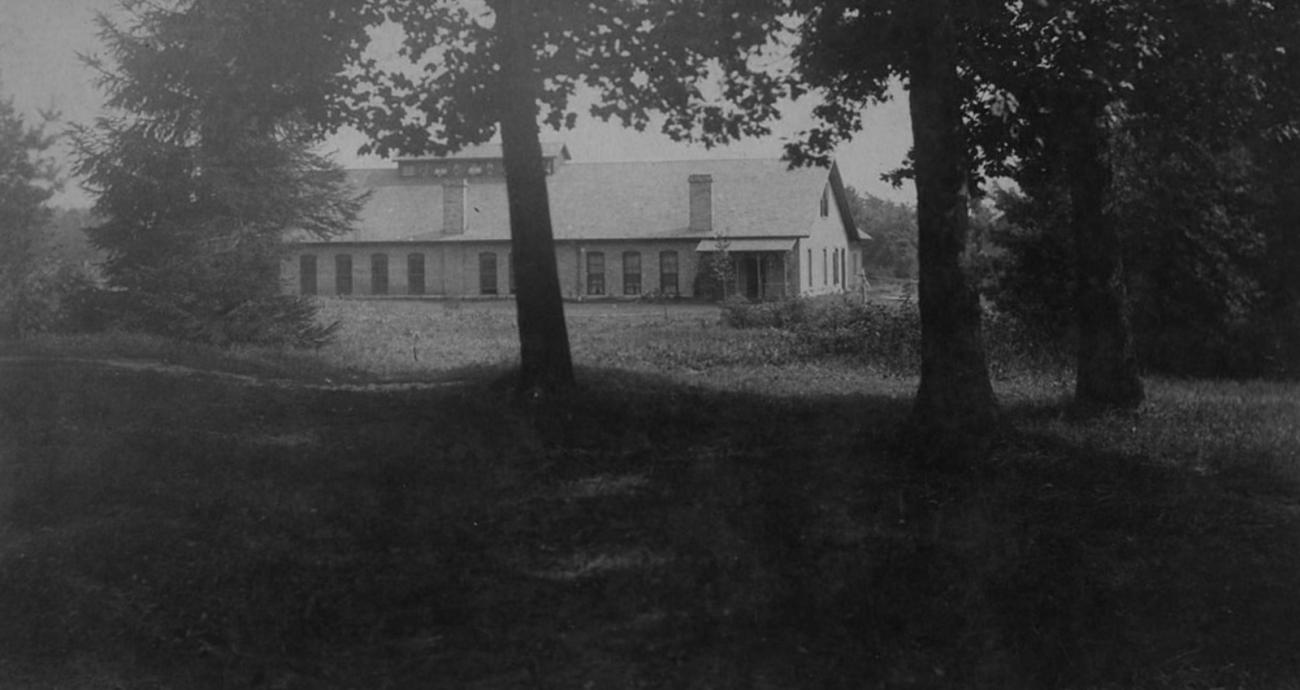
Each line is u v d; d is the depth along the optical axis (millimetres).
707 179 51781
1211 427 12297
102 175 22734
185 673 5777
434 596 7082
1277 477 9773
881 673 5941
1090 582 7059
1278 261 19219
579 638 6430
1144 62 11969
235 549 7719
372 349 24812
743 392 16062
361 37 15453
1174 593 6852
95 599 6562
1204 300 19109
